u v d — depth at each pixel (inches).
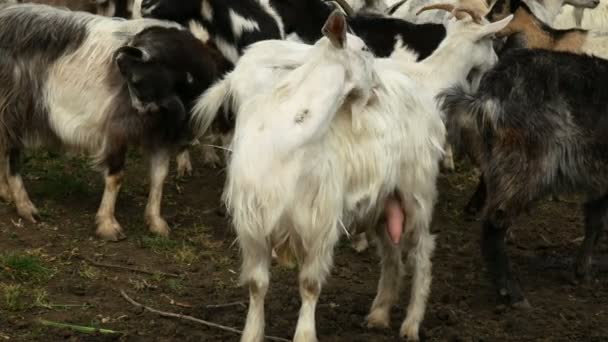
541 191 340.2
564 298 360.8
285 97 270.5
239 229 270.7
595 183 347.6
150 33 380.5
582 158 341.7
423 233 308.3
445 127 338.6
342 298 344.2
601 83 344.8
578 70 345.1
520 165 336.8
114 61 377.4
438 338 314.3
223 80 381.4
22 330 299.9
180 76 375.2
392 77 299.4
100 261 360.2
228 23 444.8
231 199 272.5
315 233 270.4
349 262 383.6
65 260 358.0
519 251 411.5
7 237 372.5
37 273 340.2
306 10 475.5
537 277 382.0
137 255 369.4
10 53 383.6
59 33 384.5
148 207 394.0
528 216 450.6
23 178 439.5
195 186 454.3
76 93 378.9
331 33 267.3
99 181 441.1
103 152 381.4
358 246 391.2
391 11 530.6
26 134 391.5
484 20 433.7
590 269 380.8
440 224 434.0
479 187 438.3
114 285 340.8
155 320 314.5
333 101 267.1
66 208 408.8
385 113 286.4
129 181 447.8
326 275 275.4
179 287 343.0
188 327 311.0
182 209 424.5
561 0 582.2
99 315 315.6
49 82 382.3
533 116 336.2
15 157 391.5
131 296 332.8
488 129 340.2
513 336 320.5
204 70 385.1
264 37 451.8
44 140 395.2
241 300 335.9
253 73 369.7
